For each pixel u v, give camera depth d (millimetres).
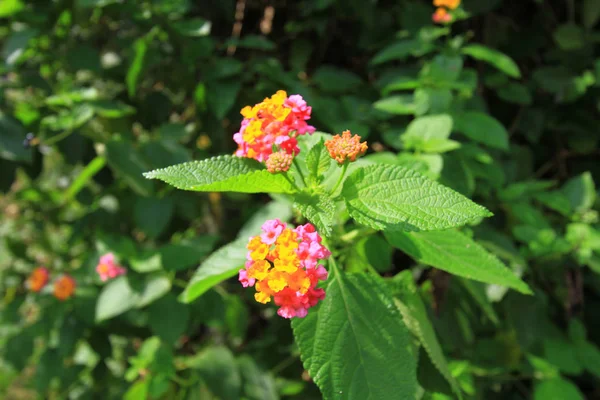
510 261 415
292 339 475
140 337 522
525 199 446
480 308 437
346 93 501
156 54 460
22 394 792
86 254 581
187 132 472
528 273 426
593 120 511
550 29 515
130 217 541
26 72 497
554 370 430
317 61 549
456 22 498
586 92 504
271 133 247
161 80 505
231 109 488
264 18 546
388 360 251
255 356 495
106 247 442
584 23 496
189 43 456
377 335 253
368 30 506
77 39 538
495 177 414
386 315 257
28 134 464
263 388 444
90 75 558
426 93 387
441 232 291
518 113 521
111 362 604
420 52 420
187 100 531
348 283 261
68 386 527
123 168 437
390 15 503
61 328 506
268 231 235
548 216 470
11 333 538
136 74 452
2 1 479
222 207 555
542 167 546
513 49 520
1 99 477
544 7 511
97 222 545
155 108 517
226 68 452
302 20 539
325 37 534
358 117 437
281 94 252
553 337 449
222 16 545
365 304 258
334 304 256
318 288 252
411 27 477
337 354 250
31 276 551
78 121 430
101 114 464
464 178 368
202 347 548
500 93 485
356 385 248
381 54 434
